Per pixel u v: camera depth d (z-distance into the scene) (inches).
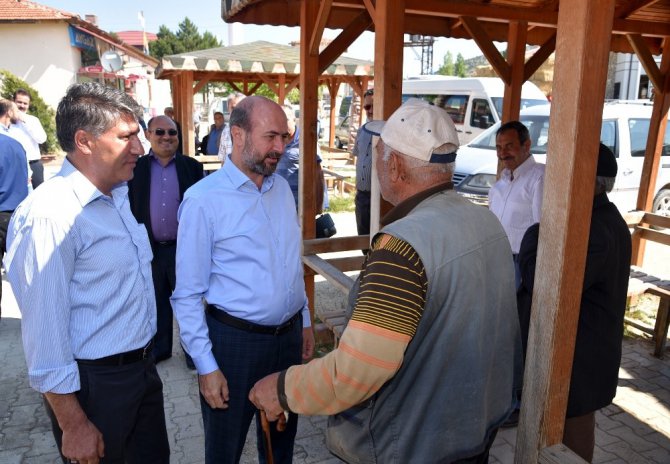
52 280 59.5
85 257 63.5
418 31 183.5
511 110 181.5
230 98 313.6
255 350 80.0
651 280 164.7
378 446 53.8
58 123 62.7
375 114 110.3
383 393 52.9
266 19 156.3
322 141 839.1
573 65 58.3
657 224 191.5
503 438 117.4
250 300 78.5
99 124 61.6
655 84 188.7
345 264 164.2
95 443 64.4
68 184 62.3
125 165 64.8
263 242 79.1
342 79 508.7
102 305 65.5
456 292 50.2
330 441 59.6
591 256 77.0
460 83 458.0
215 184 78.5
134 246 69.4
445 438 52.6
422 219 51.6
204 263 77.6
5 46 787.4
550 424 67.1
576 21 57.4
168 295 145.9
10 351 155.6
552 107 61.5
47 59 800.9
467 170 295.3
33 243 58.9
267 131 75.4
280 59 405.1
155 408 77.3
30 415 124.0
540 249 64.7
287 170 208.1
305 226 161.5
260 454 92.5
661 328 155.6
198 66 378.0
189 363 145.9
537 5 166.4
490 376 55.6
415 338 50.1
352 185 438.3
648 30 178.1
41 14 776.9
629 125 290.2
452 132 56.5
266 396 58.2
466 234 52.6
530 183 132.2
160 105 1129.4
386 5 104.4
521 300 94.2
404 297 47.3
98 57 898.1
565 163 60.5
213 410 81.7
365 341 46.7
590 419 86.7
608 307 81.4
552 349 64.4
